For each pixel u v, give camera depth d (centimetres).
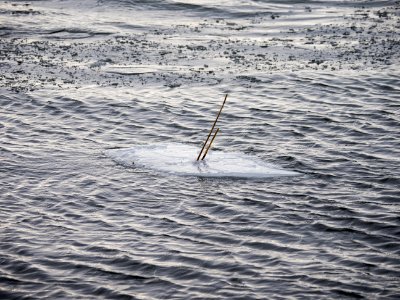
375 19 8412
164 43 7462
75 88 5994
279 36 7738
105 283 3103
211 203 3912
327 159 4556
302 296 2966
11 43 7431
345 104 5616
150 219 3734
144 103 5653
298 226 3634
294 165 4466
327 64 6650
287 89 5991
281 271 3178
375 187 4116
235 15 8794
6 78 6219
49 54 7025
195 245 3441
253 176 4269
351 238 3497
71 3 9438
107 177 4266
